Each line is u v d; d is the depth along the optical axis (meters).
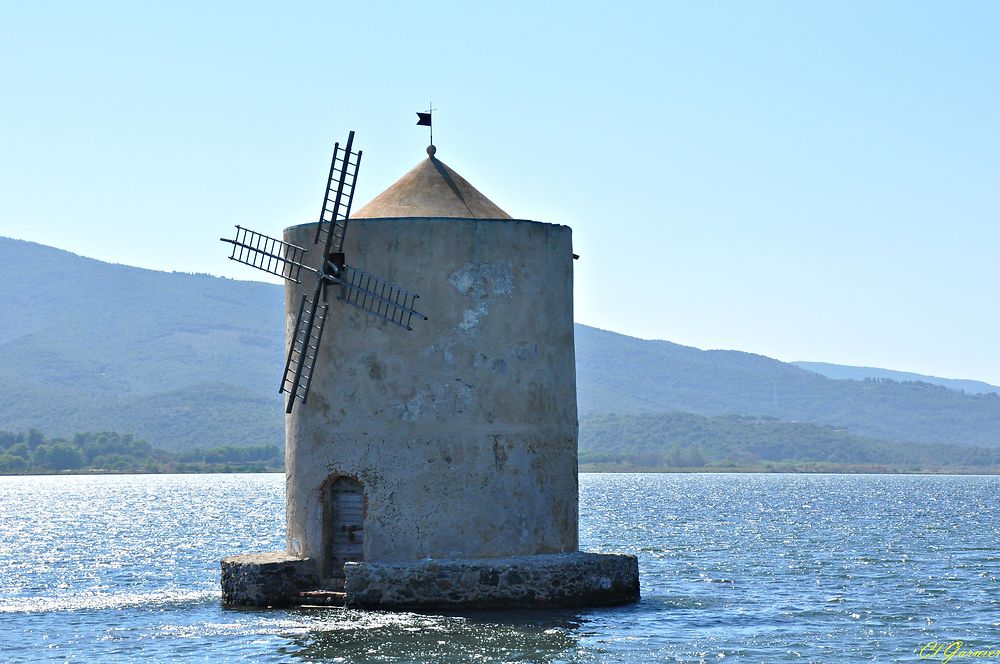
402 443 40.59
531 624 38.53
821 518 140.25
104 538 108.75
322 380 41.53
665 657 36.22
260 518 146.00
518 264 41.75
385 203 42.84
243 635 37.72
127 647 38.03
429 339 40.75
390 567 39.91
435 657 34.38
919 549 88.31
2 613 46.91
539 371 41.97
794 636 41.47
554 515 42.25
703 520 135.38
